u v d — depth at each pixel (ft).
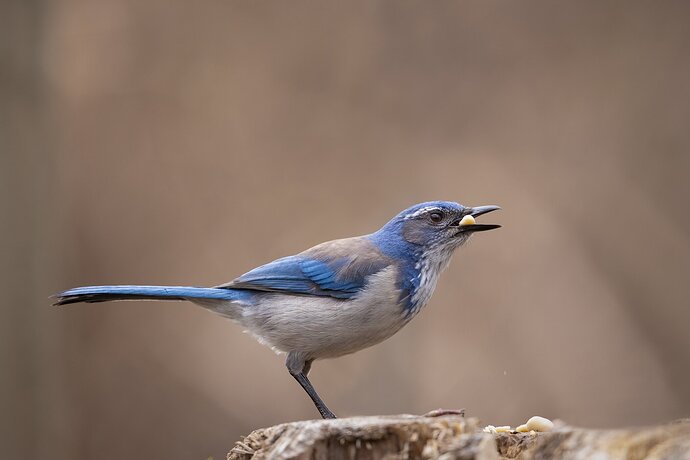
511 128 70.33
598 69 71.61
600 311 60.80
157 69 68.64
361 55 70.79
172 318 57.47
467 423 19.84
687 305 61.93
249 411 55.62
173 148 67.10
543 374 58.03
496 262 62.13
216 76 69.10
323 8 70.95
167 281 63.57
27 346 41.73
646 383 58.13
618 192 67.77
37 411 41.96
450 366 57.88
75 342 56.34
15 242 41.75
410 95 70.69
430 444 19.70
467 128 70.28
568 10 72.02
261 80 69.77
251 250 64.80
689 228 66.59
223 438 55.31
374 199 67.51
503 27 71.87
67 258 62.59
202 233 65.05
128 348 56.75
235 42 69.77
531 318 60.23
